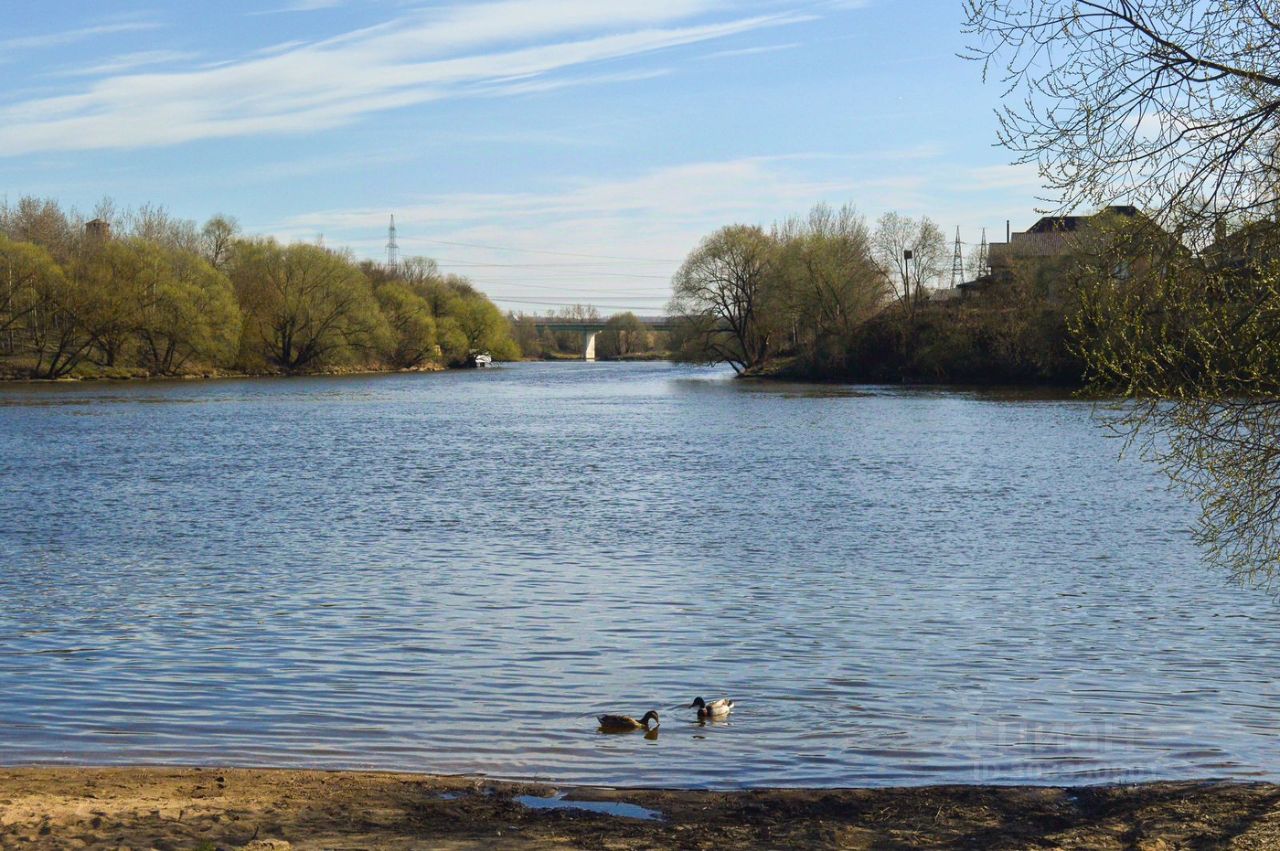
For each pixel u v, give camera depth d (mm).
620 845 9836
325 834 9961
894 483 38938
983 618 19641
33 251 107500
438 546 27234
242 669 16344
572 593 21766
